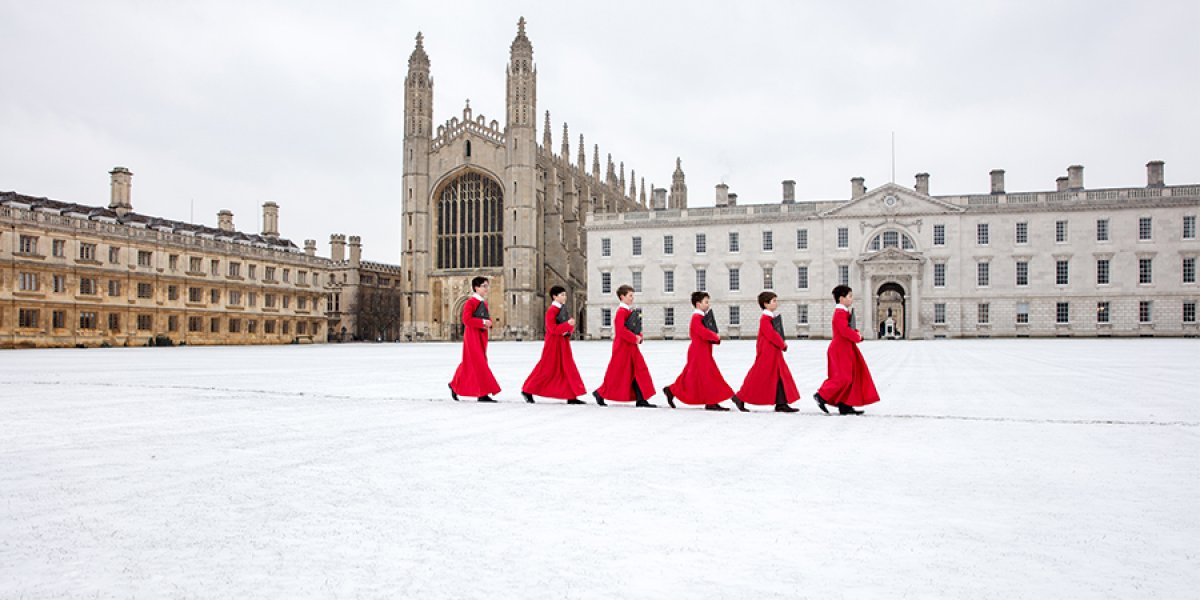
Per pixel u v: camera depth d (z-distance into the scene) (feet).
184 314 274.57
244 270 303.07
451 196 342.23
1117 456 29.94
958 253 261.65
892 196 267.18
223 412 45.29
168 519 20.79
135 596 15.23
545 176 348.18
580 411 46.32
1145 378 70.69
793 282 275.18
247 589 15.64
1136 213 250.98
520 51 325.62
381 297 407.44
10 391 59.67
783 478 25.96
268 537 19.19
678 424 40.04
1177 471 27.02
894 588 15.66
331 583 16.01
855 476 26.30
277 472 26.99
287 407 48.24
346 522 20.49
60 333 230.27
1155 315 248.73
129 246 253.44
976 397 53.98
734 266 281.13
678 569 16.84
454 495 23.52
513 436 35.60
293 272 331.98
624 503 22.50
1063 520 20.62
